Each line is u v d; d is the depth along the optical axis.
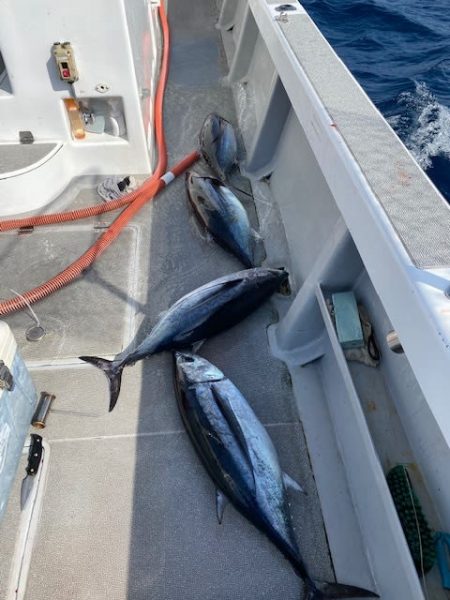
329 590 1.60
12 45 2.40
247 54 3.87
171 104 3.79
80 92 2.64
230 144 3.17
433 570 1.43
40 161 2.72
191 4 4.95
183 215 2.93
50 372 2.18
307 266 2.46
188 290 2.54
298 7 2.87
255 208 3.04
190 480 1.88
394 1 8.75
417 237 1.36
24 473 1.87
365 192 1.52
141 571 1.67
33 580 1.65
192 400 1.97
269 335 2.36
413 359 1.22
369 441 1.57
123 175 3.10
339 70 2.21
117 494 1.84
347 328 1.85
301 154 2.79
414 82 6.41
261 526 1.71
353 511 1.81
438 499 1.54
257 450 1.85
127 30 2.42
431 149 5.27
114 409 2.07
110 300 2.48
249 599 1.63
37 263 2.63
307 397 2.13
